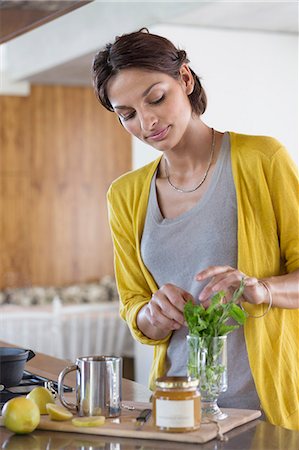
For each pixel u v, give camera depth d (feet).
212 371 6.47
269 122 18.99
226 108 18.62
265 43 18.94
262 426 6.48
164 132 7.03
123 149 27.91
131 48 6.85
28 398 6.97
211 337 6.46
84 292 26.09
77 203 27.50
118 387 6.70
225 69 18.63
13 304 25.22
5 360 7.57
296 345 7.42
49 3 8.64
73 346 20.27
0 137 26.63
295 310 7.42
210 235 7.29
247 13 17.44
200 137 7.41
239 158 7.29
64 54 22.50
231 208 7.26
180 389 6.14
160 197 7.68
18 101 26.76
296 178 7.28
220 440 6.09
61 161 27.27
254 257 7.19
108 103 7.31
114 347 21.13
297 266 7.21
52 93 27.07
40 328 20.01
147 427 6.33
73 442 6.16
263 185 7.19
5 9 9.03
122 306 7.86
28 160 26.96
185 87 7.22
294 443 5.98
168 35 18.24
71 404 6.91
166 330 7.07
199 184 7.42
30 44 24.53
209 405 6.55
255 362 7.07
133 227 7.80
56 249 27.35
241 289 6.45
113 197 7.97
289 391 7.27
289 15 17.60
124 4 19.34
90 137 27.55
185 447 5.94
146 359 19.45
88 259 27.68
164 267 7.52
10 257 26.89
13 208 26.89
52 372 8.86
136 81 6.88
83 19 21.22
